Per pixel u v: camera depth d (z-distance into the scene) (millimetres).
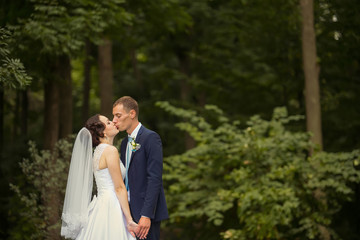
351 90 12836
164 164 9141
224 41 14781
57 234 6570
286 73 13602
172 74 16469
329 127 12570
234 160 8594
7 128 16031
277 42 13312
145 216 4066
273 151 8617
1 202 8852
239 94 15406
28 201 6793
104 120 4359
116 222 4184
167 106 9141
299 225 8719
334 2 10297
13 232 6871
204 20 14641
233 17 13250
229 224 8938
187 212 8398
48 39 7375
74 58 8281
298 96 13711
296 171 8266
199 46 15828
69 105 10328
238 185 8719
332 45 11320
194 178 9258
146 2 9867
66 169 6875
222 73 14703
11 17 8023
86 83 12914
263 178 8305
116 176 4188
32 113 14305
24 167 6879
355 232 11117
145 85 19953
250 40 14055
